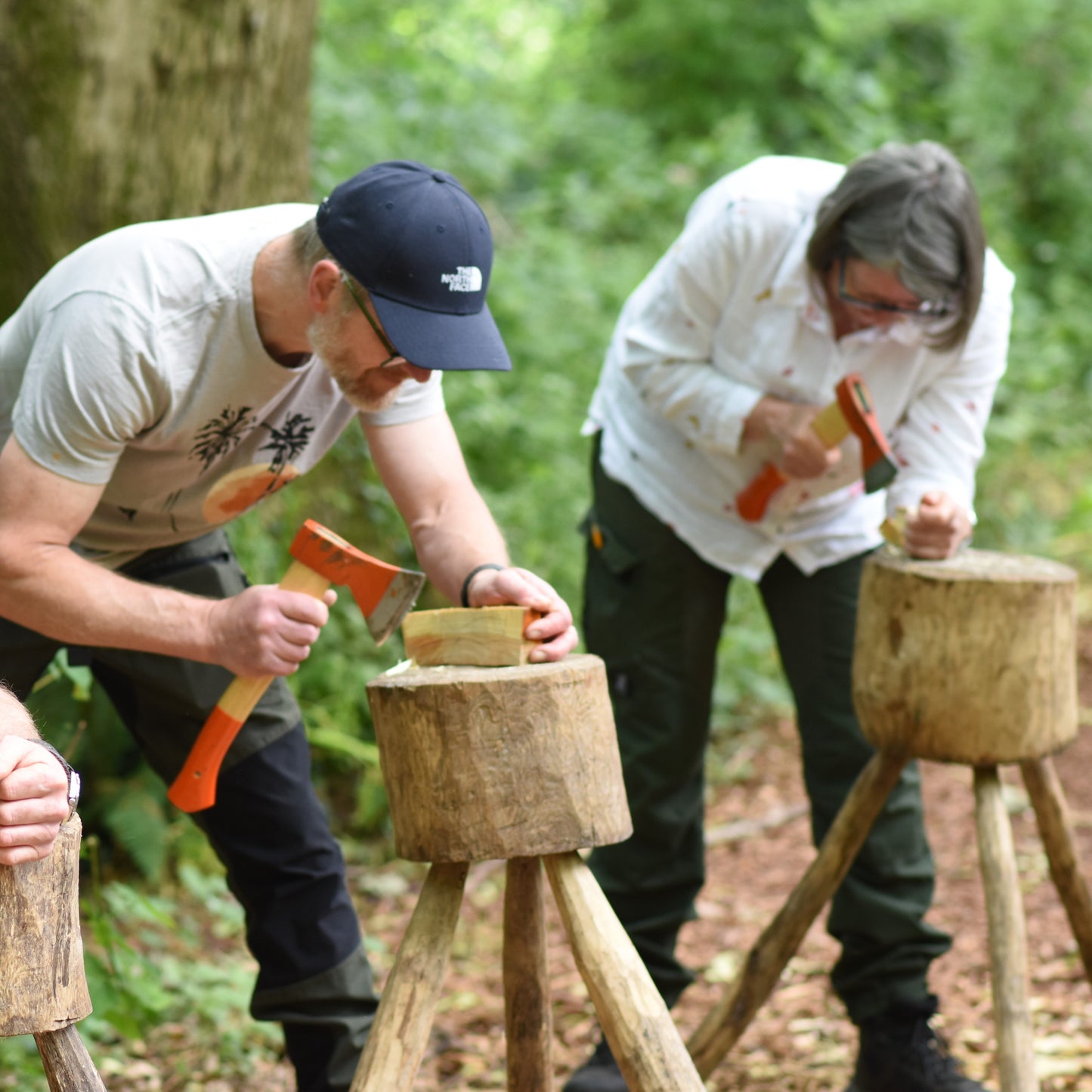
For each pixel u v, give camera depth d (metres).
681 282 3.29
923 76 11.96
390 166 2.44
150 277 2.46
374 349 2.43
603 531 3.56
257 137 5.07
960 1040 3.88
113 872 5.06
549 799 2.18
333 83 7.36
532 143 10.40
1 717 1.96
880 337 3.17
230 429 2.68
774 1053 3.93
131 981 3.83
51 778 1.83
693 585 3.46
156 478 2.74
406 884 5.26
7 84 4.73
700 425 3.32
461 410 6.46
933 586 2.93
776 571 3.54
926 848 3.46
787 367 3.28
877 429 3.05
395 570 2.30
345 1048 2.96
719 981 4.46
